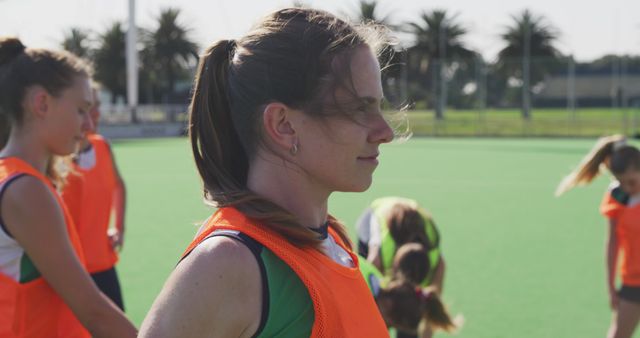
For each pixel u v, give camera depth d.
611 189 4.82
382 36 1.41
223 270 1.21
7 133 2.49
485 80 34.84
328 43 1.30
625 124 33.94
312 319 1.28
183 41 63.16
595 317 5.68
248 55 1.35
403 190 14.45
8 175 2.18
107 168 4.36
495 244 8.75
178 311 1.19
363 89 1.32
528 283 6.79
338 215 11.08
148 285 6.66
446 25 61.09
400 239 4.29
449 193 13.94
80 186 4.10
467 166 19.89
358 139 1.33
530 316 5.70
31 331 2.25
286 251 1.26
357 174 1.36
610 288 4.87
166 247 8.52
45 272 2.18
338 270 1.38
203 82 1.44
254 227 1.27
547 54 62.34
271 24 1.35
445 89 35.38
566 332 5.29
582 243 8.77
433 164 20.64
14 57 2.45
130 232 9.57
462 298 6.25
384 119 1.37
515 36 62.41
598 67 35.25
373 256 4.30
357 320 1.37
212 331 1.20
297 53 1.30
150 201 12.82
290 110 1.32
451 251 8.33
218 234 1.25
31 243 2.16
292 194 1.38
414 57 61.44
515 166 19.77
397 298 3.65
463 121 35.34
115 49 62.81
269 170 1.38
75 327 2.39
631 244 4.61
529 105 34.53
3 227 2.17
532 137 34.62
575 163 20.56
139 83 64.31
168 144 29.36
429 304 3.76
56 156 2.70
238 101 1.37
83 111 2.52
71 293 2.19
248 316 1.23
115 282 4.38
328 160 1.33
